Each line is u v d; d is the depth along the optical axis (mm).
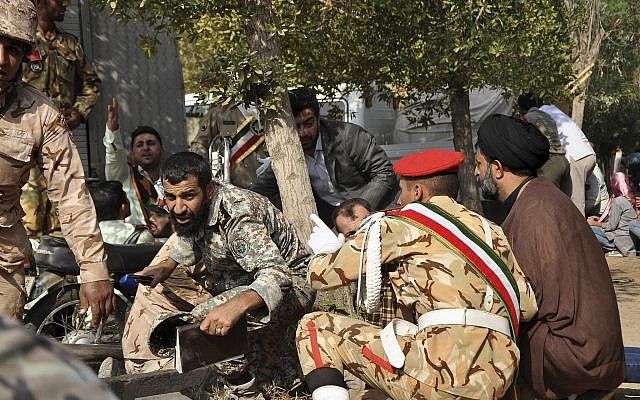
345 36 7652
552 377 3486
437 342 3121
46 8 7051
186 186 4059
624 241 12258
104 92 8242
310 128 5934
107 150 6828
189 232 4234
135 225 6090
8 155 3479
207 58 18203
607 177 34688
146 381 4340
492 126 3688
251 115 7184
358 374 3371
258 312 3984
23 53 3463
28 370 936
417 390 3150
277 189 6355
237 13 5613
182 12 5645
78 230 3625
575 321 3432
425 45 7648
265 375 4551
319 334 3432
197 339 3770
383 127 11086
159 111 8469
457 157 3555
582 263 3465
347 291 5355
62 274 5258
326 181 6117
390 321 3523
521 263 3473
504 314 3168
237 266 4301
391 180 6145
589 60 21641
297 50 7324
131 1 5555
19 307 3672
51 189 3637
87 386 957
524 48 7719
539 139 3633
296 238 4422
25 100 3553
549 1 8445
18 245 3629
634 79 30375
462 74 8109
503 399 3293
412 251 3184
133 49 8328
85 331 5133
